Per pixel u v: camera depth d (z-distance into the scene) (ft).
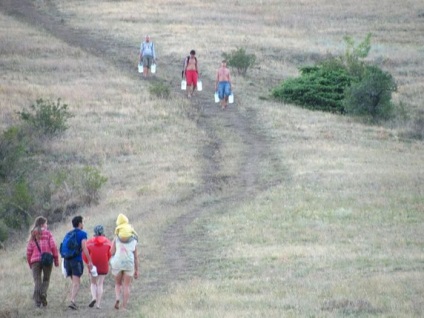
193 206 367.45
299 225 320.50
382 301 211.00
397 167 434.30
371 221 324.60
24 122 524.52
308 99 598.34
